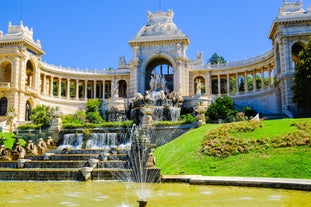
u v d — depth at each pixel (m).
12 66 67.94
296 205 14.49
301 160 25.09
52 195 18.97
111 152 37.06
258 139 31.08
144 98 63.53
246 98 76.62
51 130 50.03
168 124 45.06
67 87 82.94
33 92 71.19
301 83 51.56
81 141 48.25
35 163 31.89
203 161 28.78
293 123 35.59
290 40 59.19
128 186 22.98
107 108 68.56
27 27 72.75
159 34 79.75
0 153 36.84
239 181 20.88
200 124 43.06
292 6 61.53
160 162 30.64
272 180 20.44
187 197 17.11
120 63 88.44
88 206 15.37
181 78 76.12
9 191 21.00
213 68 81.62
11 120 54.75
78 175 27.64
